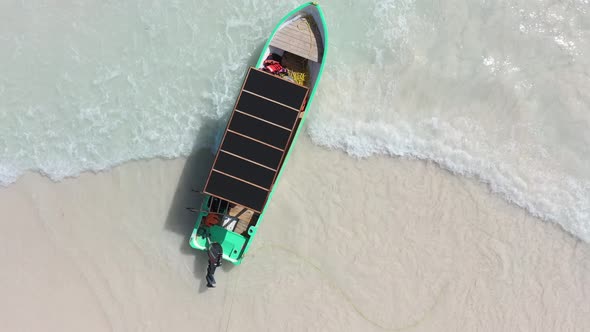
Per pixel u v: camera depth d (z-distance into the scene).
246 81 11.48
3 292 13.68
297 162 13.73
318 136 13.68
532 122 13.78
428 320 13.85
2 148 13.61
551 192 13.73
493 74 13.71
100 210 13.84
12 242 13.70
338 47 13.71
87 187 13.78
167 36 13.70
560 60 13.72
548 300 13.77
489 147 13.76
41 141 13.67
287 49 12.81
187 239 13.78
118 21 13.73
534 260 13.81
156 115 13.67
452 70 13.71
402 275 13.89
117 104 13.68
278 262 13.80
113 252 13.84
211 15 13.68
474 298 13.84
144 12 13.70
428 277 13.89
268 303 13.83
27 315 13.71
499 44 13.74
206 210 12.83
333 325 13.85
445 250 13.87
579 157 13.75
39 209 13.74
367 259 13.88
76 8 13.73
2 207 13.65
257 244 13.77
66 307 13.77
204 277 13.84
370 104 13.72
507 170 13.73
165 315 13.85
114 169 13.73
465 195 13.80
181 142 13.64
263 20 13.62
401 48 13.67
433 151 13.70
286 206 13.77
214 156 13.61
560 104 13.73
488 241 13.86
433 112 13.77
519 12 13.71
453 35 13.73
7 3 13.68
